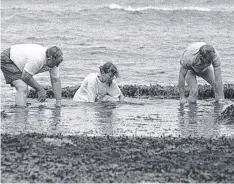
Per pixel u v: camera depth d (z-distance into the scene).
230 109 20.33
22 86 23.02
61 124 19.30
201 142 15.95
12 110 22.39
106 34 62.97
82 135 16.77
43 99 22.80
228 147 15.38
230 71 36.28
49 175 12.61
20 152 14.24
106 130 18.22
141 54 46.84
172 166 13.45
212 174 12.94
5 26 69.12
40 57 22.12
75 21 73.50
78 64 40.28
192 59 23.73
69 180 12.34
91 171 12.94
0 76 32.94
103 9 78.81
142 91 27.92
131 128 18.69
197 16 76.69
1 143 14.98
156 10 77.50
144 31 66.50
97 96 25.05
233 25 73.00
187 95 27.36
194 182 12.49
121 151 14.65
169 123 19.78
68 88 27.55
